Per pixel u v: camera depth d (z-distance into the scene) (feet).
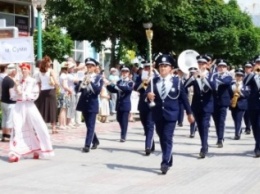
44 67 51.29
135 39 95.14
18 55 44.70
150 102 33.22
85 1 74.84
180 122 61.98
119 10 75.36
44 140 37.88
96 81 40.86
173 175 32.35
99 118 66.54
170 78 32.91
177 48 103.24
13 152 36.86
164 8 78.23
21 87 36.99
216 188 28.35
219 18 112.68
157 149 43.32
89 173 32.96
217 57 135.23
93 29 78.79
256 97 38.45
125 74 47.11
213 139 50.29
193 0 104.68
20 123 37.14
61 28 86.63
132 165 35.83
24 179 31.07
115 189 28.40
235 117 50.31
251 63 48.75
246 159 37.93
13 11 77.61
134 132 56.03
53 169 34.24
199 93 39.09
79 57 112.37
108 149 43.19
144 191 27.89
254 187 28.35
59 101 56.75
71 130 56.49
